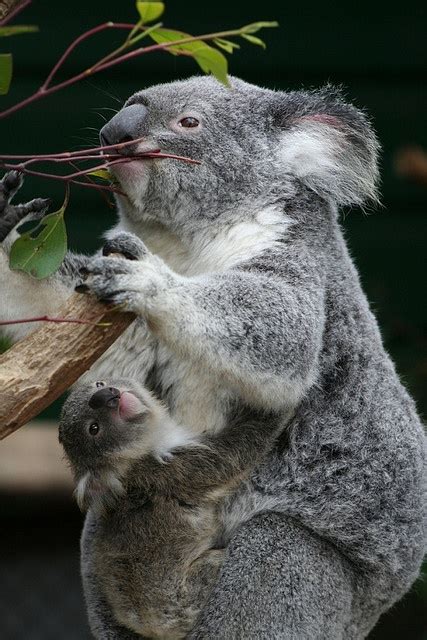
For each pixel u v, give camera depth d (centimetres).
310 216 930
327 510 905
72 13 1636
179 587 873
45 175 713
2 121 1636
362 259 1719
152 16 609
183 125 922
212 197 923
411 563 942
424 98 1716
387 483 923
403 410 955
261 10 1677
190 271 946
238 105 945
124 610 893
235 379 838
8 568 1612
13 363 665
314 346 867
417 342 1664
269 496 904
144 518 894
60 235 733
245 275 859
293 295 866
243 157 928
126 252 786
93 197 1656
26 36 1625
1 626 1602
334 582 887
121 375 964
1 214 824
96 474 920
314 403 917
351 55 1692
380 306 1700
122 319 756
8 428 657
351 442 920
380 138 1712
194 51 629
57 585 1620
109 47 1642
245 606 855
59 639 1609
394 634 1574
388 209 1722
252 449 891
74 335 676
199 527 885
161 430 920
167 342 814
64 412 976
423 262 1728
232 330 827
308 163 937
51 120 1645
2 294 895
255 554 870
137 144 903
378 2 1692
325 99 973
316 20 1686
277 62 1684
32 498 1581
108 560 902
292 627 861
